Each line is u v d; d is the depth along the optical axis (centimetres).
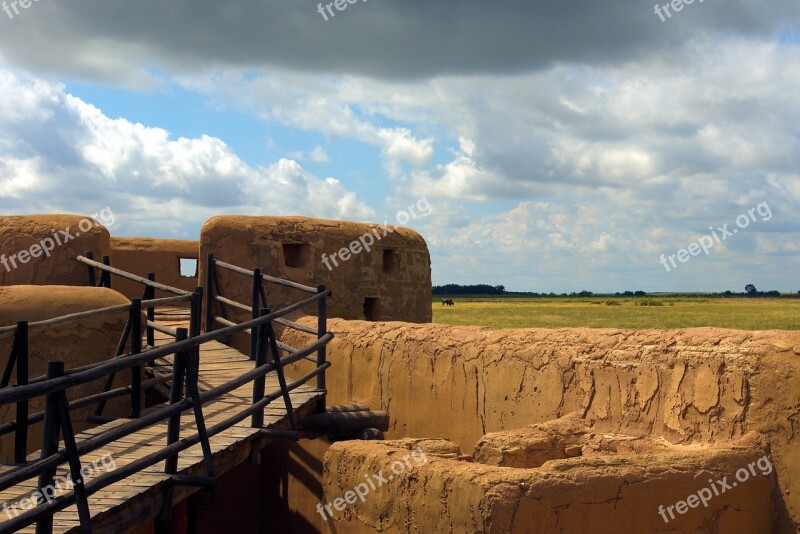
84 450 498
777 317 4128
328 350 1052
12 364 638
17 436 639
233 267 1039
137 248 1574
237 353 1084
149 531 905
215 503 1155
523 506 564
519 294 15000
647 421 724
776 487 656
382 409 964
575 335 809
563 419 746
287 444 1089
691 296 12438
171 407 600
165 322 1273
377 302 1341
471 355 874
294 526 1067
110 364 521
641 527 605
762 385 670
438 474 619
